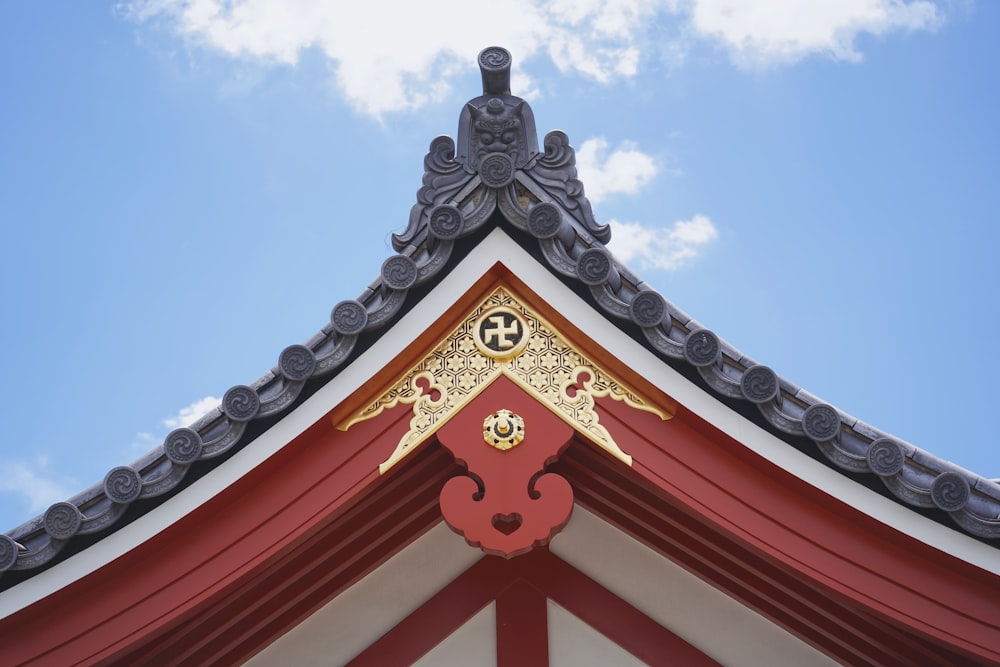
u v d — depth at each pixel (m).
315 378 5.03
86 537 4.82
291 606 5.69
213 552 4.93
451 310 5.18
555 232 5.10
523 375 5.20
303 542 5.11
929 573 4.77
